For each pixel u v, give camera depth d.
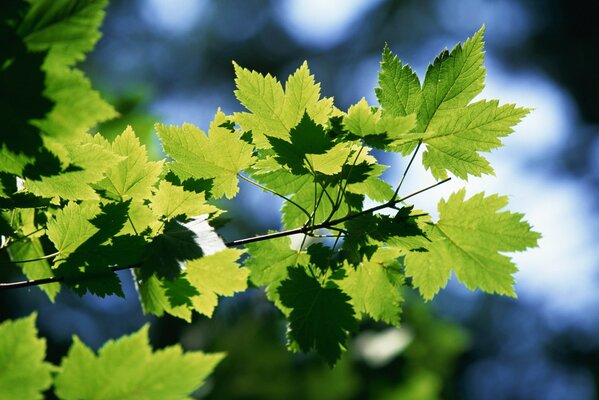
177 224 0.79
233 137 0.84
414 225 0.83
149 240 0.80
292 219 0.87
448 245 0.87
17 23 0.69
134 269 0.80
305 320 0.84
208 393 1.43
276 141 0.81
